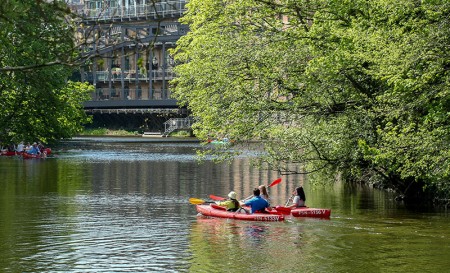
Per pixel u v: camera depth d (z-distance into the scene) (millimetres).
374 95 24375
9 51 17578
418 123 21312
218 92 27719
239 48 27078
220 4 29734
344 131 24953
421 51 18641
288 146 26391
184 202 29078
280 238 20453
